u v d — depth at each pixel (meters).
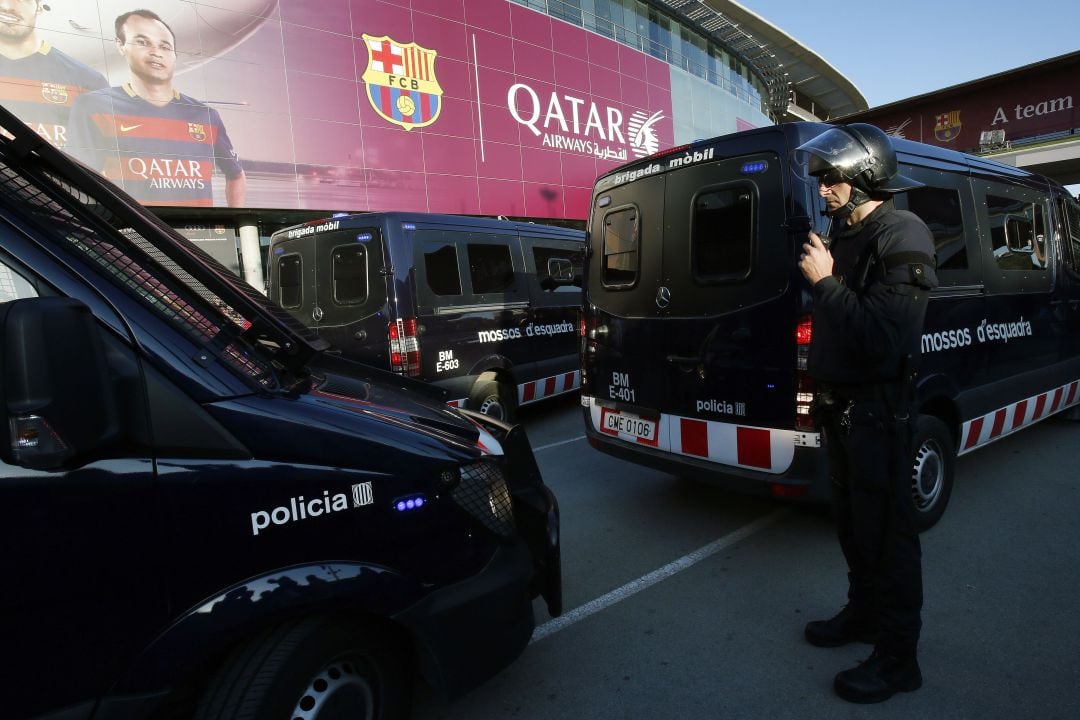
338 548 1.65
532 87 23.42
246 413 1.58
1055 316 4.53
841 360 2.15
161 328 1.56
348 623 1.69
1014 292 4.10
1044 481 4.14
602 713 2.19
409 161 19.80
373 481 1.72
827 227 2.91
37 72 13.35
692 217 3.43
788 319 2.99
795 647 2.53
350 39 18.27
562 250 7.38
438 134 20.56
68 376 1.27
